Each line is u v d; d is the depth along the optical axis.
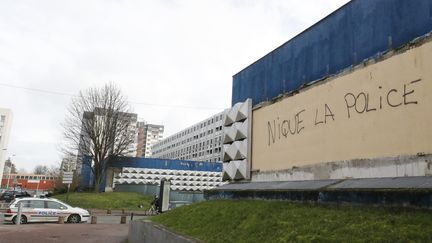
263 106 12.16
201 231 8.59
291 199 8.30
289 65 11.12
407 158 6.86
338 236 5.52
